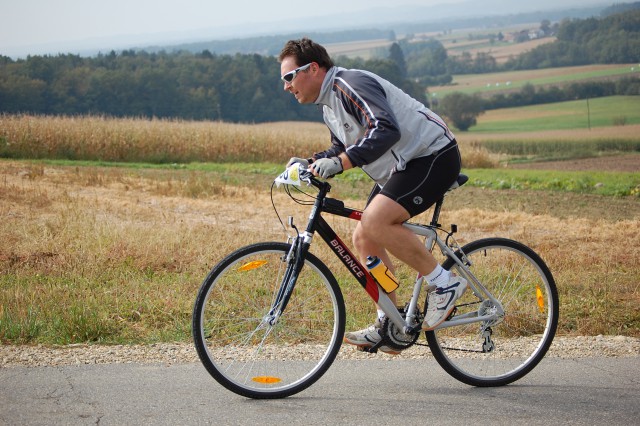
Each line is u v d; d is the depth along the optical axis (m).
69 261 7.73
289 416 3.75
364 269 4.16
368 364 4.64
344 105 4.01
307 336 4.43
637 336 5.61
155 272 7.46
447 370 4.29
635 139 68.19
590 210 15.26
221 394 4.05
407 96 4.11
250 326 4.23
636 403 4.02
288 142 31.64
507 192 18.88
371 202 4.14
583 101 127.19
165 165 25.33
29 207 11.42
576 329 5.85
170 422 3.63
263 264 4.08
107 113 86.19
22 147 27.75
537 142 71.19
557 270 8.02
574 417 3.81
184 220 11.19
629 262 8.56
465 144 38.09
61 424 3.57
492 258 4.59
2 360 4.57
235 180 18.75
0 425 3.54
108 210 11.55
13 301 6.17
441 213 12.81
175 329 5.63
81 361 4.59
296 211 12.91
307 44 4.02
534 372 4.55
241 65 100.31
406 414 3.81
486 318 4.39
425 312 4.18
